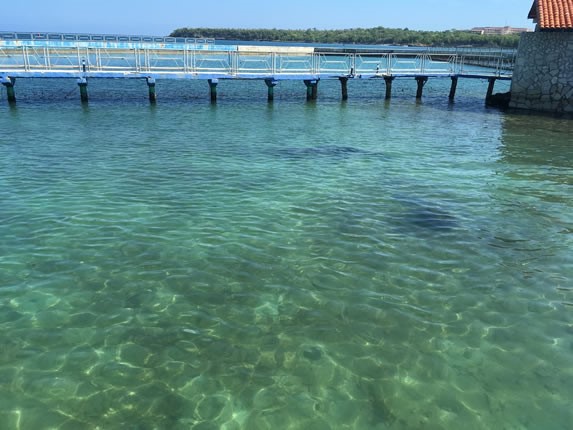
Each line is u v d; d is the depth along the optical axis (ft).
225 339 19.15
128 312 20.81
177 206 33.50
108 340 18.94
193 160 46.62
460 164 47.60
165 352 18.30
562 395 16.56
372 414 15.55
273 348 18.69
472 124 73.46
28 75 81.61
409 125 71.97
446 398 16.31
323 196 36.40
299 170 43.78
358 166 45.80
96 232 28.78
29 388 16.35
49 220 30.40
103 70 90.79
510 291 23.26
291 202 34.88
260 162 46.47
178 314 20.75
